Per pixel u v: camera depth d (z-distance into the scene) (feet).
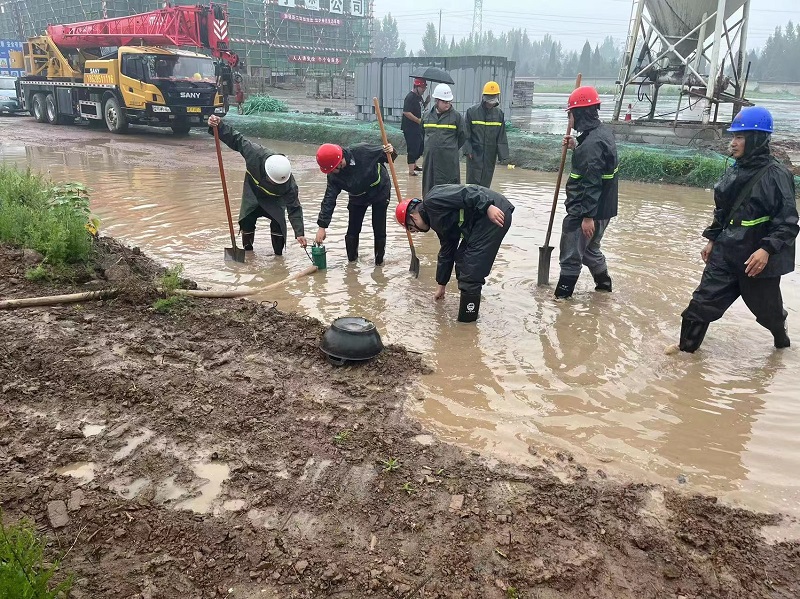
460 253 16.74
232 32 152.15
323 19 175.63
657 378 14.19
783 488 10.47
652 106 53.83
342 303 18.20
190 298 17.31
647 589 8.23
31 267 17.88
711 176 39.70
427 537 8.93
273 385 12.93
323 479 10.09
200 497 9.54
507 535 9.02
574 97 17.85
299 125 61.82
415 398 12.96
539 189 37.83
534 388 13.57
